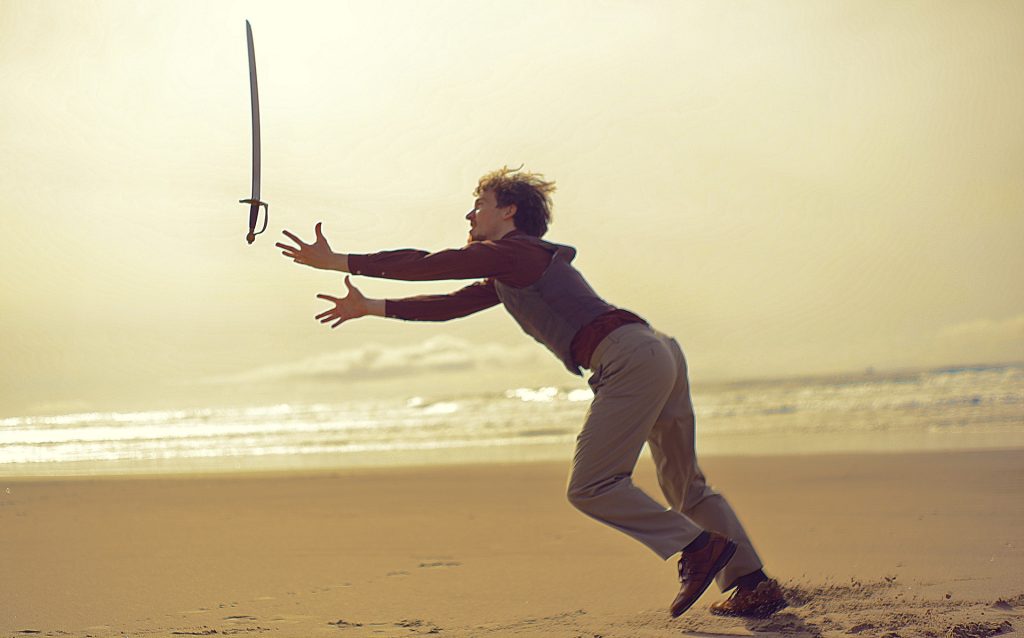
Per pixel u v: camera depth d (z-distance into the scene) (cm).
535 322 284
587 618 300
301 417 2416
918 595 311
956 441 1032
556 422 1758
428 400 2673
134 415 2781
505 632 281
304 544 495
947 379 2267
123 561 443
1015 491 594
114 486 878
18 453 1670
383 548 476
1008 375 2225
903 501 582
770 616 290
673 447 301
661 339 283
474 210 300
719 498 301
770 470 816
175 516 635
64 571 415
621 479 276
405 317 293
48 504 734
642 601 329
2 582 387
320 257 270
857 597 314
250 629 293
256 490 812
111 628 298
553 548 464
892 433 1208
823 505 586
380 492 769
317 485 838
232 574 402
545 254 281
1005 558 381
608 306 285
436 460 1167
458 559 437
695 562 276
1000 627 258
